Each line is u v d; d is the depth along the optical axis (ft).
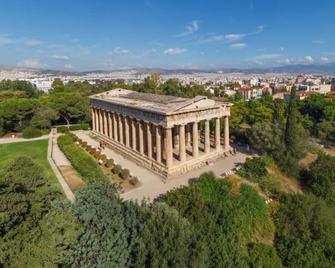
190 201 124.26
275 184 169.37
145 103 219.61
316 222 140.36
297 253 126.00
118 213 93.50
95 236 86.17
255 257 119.14
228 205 135.13
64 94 372.38
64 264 84.48
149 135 202.59
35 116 324.80
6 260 71.56
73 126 349.41
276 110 313.32
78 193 96.32
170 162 186.39
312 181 186.09
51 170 201.16
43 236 78.69
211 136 282.36
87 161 200.23
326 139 301.43
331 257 127.03
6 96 417.08
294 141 209.56
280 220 143.74
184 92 391.24
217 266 96.17
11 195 83.56
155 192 164.55
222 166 204.95
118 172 191.83
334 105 329.31
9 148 265.75
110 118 266.36
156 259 77.51
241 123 310.24
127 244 86.38
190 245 87.25
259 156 218.59
